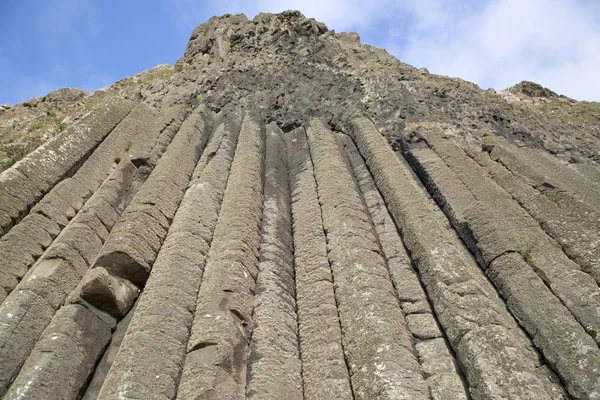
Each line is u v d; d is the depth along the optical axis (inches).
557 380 215.8
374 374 201.3
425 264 269.7
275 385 201.5
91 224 289.3
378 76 588.7
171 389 192.7
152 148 403.9
